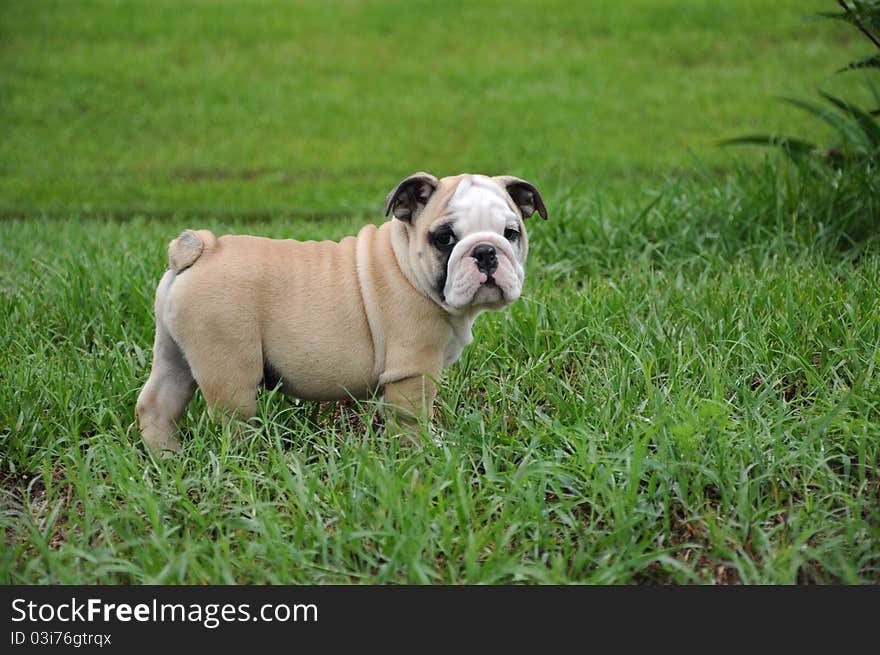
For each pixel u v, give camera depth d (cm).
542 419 763
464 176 726
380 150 2203
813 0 3084
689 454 670
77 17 3194
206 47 2977
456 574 604
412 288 727
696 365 826
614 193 1549
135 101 2558
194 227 1466
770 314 902
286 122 2428
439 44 2997
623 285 1034
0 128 2352
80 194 1909
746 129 2161
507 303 704
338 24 3197
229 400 730
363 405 859
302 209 1764
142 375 870
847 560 607
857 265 1084
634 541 632
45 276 1108
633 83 2592
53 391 828
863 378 749
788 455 684
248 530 655
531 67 2762
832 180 1176
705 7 3128
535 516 644
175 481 680
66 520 700
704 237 1167
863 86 2294
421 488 627
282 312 732
